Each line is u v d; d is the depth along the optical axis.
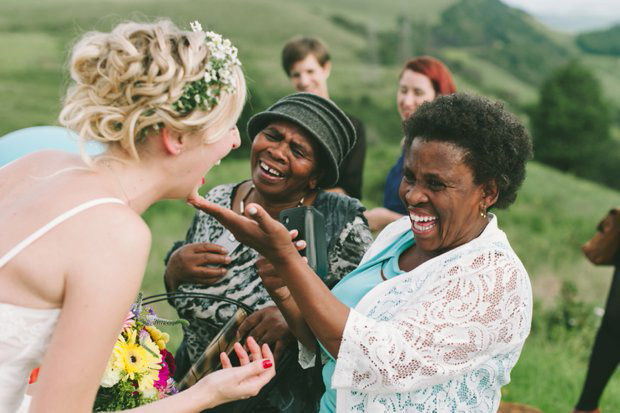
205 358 2.22
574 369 4.98
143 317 2.11
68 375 1.43
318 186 2.51
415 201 1.81
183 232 10.16
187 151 1.60
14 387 1.54
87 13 38.97
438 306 1.71
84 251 1.46
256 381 1.79
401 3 57.81
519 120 1.85
